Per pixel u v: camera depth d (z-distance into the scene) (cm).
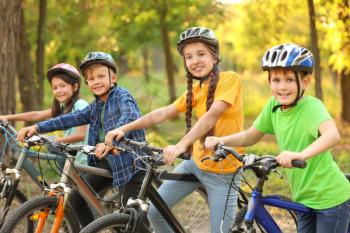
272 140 1509
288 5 1623
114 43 1850
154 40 1884
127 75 2238
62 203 469
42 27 1286
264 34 1820
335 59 1195
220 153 395
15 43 899
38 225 464
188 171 496
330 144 382
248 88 2472
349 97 1884
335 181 408
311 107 400
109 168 534
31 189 783
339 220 409
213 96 471
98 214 521
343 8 1078
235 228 404
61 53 1717
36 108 1326
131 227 436
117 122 517
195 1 1673
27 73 1323
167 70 1873
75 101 606
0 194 531
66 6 1569
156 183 522
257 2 1702
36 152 552
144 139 529
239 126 478
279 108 416
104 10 1675
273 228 416
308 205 411
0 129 564
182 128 1440
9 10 886
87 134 569
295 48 398
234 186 466
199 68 475
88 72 524
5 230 450
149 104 1834
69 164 483
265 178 390
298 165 369
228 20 1766
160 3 1695
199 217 614
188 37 473
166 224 492
